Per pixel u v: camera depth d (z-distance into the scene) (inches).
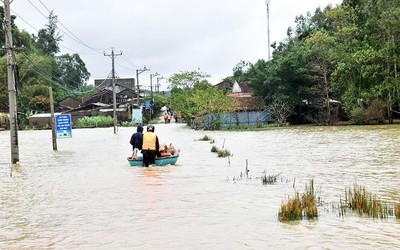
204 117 2235.5
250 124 2427.4
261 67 2549.2
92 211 439.8
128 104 3634.4
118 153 1099.3
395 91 1964.8
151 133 780.6
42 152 1187.3
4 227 389.1
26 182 663.8
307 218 380.8
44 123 3171.8
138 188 562.6
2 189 601.9
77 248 320.2
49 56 4581.7
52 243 335.0
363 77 2001.7
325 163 753.0
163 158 781.3
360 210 391.2
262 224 366.3
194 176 650.2
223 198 479.5
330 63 2266.2
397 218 373.7
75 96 4375.0
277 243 313.1
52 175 733.9
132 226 374.3
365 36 2127.2
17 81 962.1
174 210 429.1
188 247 311.7
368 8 2145.7
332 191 497.0
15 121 946.7
